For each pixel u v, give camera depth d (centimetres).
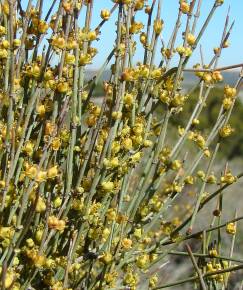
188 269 92
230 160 176
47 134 35
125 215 42
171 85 43
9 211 36
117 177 43
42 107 38
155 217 44
